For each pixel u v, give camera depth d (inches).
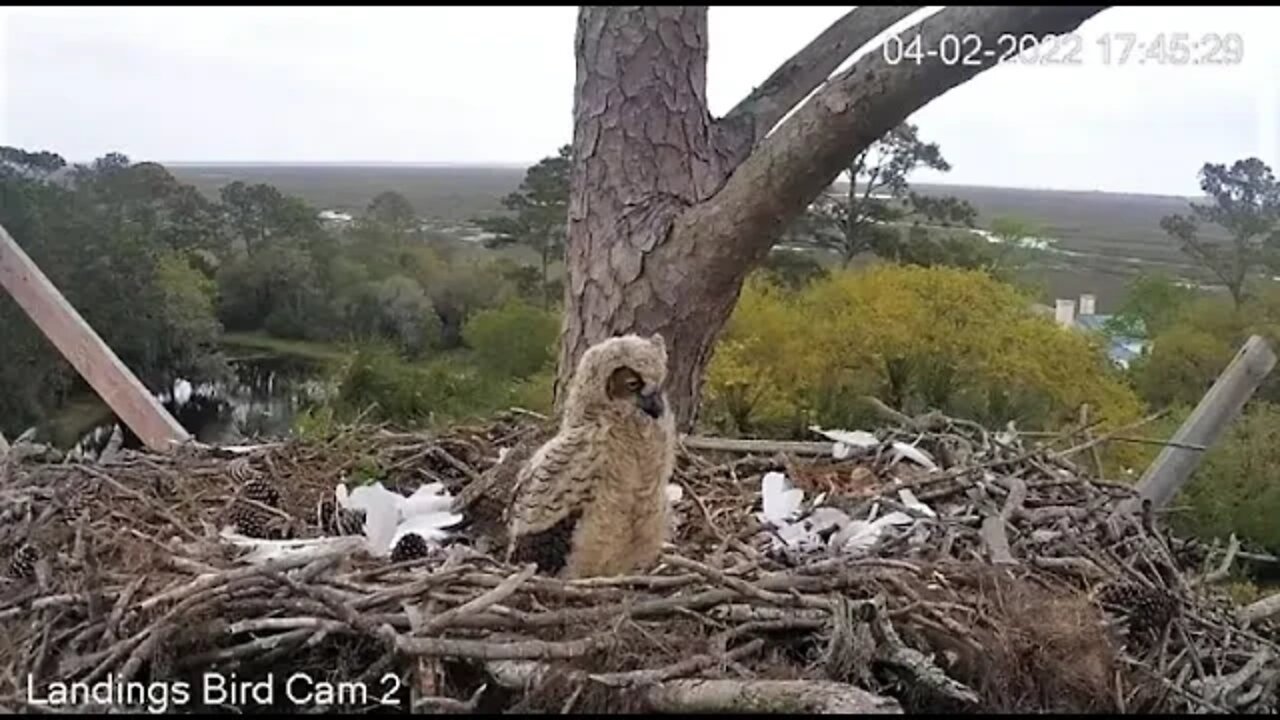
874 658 47.4
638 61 78.5
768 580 51.7
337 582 49.8
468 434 84.2
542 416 86.0
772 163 70.2
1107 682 50.1
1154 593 57.7
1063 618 51.5
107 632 47.0
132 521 63.9
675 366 79.7
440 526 67.3
